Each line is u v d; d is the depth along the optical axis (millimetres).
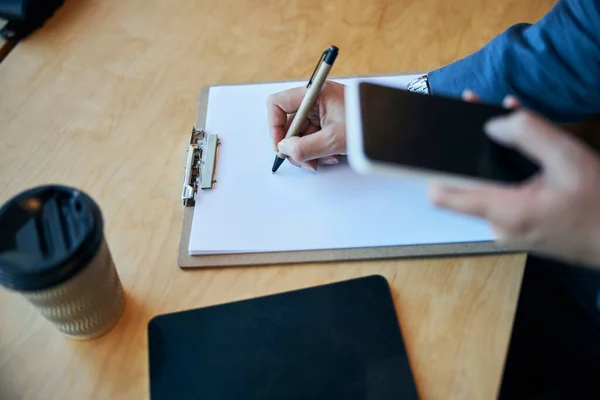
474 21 828
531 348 791
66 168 674
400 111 436
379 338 521
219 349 519
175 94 755
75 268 436
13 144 700
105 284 498
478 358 513
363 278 563
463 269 572
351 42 807
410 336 527
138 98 751
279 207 621
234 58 798
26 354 529
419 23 829
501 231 455
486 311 543
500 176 421
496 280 564
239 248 588
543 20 698
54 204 460
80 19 857
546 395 755
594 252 451
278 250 587
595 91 675
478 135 437
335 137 627
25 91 760
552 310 809
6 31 824
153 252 597
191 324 537
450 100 458
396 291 558
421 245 585
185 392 493
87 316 502
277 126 678
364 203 621
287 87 748
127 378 513
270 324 534
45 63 797
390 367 502
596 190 408
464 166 419
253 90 749
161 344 524
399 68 767
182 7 876
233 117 716
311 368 503
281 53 800
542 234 441
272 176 651
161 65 793
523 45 687
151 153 688
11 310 558
